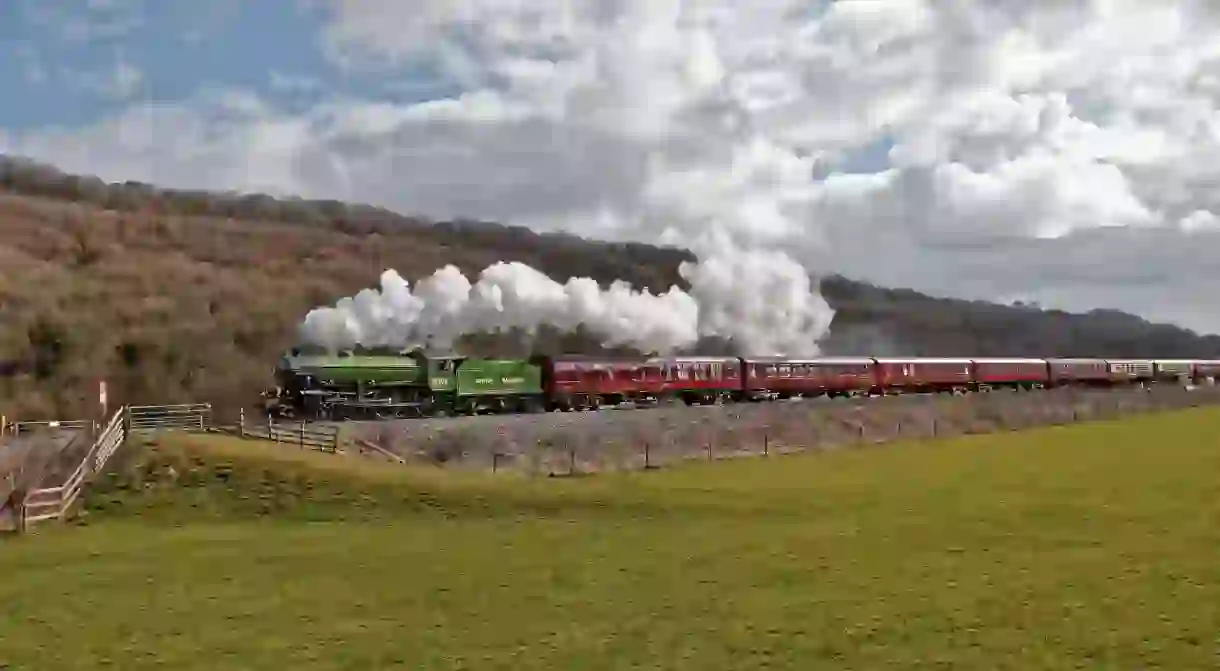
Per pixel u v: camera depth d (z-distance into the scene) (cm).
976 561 2788
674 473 4756
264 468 3900
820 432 6262
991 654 1950
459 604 2373
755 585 2534
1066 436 6419
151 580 2639
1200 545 2966
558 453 5100
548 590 2502
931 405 7344
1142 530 3228
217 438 4391
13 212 10650
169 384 8175
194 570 2756
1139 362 11494
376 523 3472
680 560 2848
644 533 3288
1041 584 2497
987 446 5919
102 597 2461
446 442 4978
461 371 6562
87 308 8638
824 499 3981
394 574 2692
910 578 2589
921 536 3189
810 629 2130
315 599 2428
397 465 4356
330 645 2059
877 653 1966
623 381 7231
